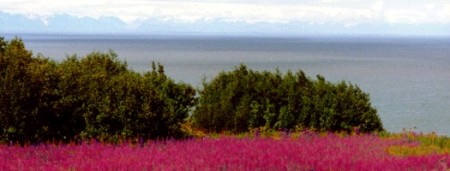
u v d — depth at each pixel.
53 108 18.09
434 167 12.12
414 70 123.31
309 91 23.94
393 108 53.62
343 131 22.97
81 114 18.53
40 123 17.98
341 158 12.72
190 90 23.44
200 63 149.38
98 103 18.50
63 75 18.84
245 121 23.83
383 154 14.29
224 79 25.47
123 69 25.08
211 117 24.11
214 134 22.73
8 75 17.67
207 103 24.77
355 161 12.59
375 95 66.81
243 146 14.67
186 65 138.12
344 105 23.39
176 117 19.98
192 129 23.98
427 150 15.61
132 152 13.59
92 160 12.15
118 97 18.67
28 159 12.59
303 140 17.05
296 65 144.50
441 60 177.75
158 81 23.59
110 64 24.48
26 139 17.67
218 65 139.25
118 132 18.28
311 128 23.05
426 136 19.81
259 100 24.19
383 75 106.62
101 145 15.02
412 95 67.06
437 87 79.38
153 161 11.70
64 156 13.18
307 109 23.41
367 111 23.70
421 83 86.88
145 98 18.83
